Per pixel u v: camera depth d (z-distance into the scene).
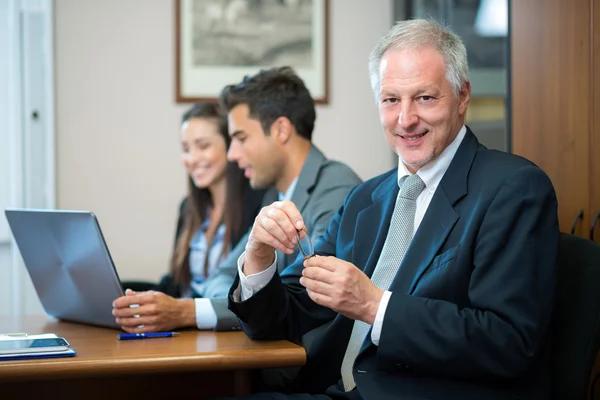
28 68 4.20
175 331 2.12
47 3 4.19
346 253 2.08
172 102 4.35
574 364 1.85
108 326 2.20
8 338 1.90
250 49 4.38
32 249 2.27
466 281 1.79
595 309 1.85
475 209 1.81
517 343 1.68
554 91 2.59
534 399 1.79
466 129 1.98
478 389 1.74
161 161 4.36
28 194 4.22
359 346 1.97
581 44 2.48
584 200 2.48
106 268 2.09
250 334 1.95
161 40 4.34
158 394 1.93
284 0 4.39
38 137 4.23
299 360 1.82
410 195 1.96
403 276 1.86
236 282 1.94
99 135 4.31
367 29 4.46
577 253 1.92
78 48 4.29
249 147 2.63
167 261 4.36
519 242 1.75
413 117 1.88
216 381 1.97
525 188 1.80
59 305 2.31
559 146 2.57
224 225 3.28
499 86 3.72
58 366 1.69
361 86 4.47
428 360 1.71
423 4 4.11
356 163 4.48
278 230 1.82
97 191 4.31
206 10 4.35
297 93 2.63
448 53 1.89
